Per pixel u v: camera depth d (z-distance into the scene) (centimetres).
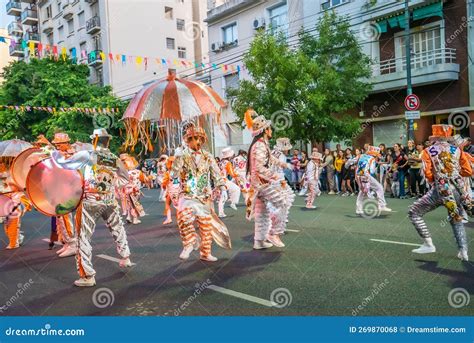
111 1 3050
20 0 4088
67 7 3491
